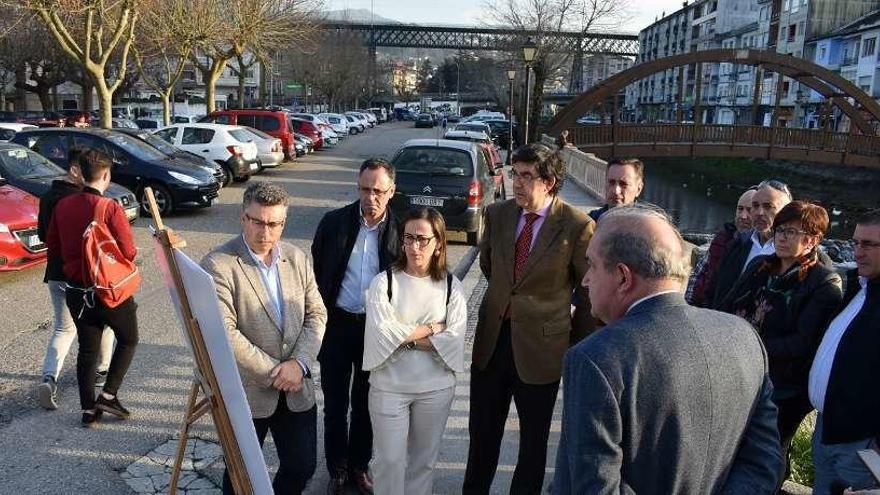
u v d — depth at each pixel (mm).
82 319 3980
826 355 2738
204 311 2244
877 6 59375
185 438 2721
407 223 3082
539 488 3211
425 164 9898
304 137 25031
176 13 21141
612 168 3938
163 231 2279
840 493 2506
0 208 7242
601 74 88125
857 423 2562
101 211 3859
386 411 3053
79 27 19078
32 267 7906
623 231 1723
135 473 3617
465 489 3338
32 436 3975
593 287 1800
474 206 9688
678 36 93875
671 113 91812
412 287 3109
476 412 3287
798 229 2926
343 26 63156
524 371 3090
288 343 2922
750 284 3170
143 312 6422
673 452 1593
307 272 3059
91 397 4090
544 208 3154
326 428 3557
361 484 3586
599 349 1615
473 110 90625
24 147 9922
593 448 1566
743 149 31938
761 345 1794
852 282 2828
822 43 57406
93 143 11992
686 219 31641
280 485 2977
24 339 5613
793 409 3027
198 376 2514
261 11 23500
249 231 2809
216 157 16188
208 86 25359
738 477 1728
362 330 3518
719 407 1639
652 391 1571
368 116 53875
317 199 14695
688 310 1706
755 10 79750
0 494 3369
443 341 3051
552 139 26844
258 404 2834
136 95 55406
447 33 84438
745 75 70875
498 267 3199
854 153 32156
